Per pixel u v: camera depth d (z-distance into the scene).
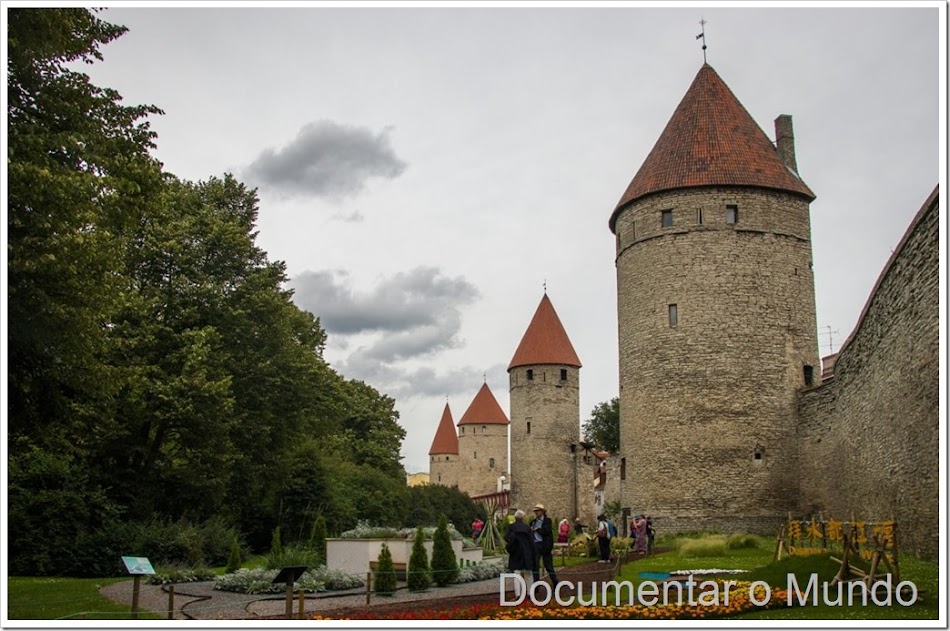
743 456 33.59
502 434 101.00
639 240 36.25
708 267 34.72
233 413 32.69
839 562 15.68
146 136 20.44
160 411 28.89
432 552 22.16
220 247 33.94
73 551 24.03
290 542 35.88
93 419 26.23
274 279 36.09
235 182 38.47
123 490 29.83
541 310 69.69
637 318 36.03
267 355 35.53
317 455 40.62
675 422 34.28
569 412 67.69
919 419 19.20
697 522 33.47
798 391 34.22
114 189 17.42
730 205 35.16
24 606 16.03
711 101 37.34
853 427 26.41
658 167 36.56
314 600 17.92
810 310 35.44
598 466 77.50
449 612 14.04
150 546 25.34
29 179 14.76
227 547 28.20
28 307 15.77
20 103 17.09
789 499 33.44
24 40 16.06
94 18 19.27
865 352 24.52
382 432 69.50
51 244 15.26
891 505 21.67
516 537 16.66
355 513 46.56
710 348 34.28
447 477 109.38
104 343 21.38
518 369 68.12
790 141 38.88
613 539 31.06
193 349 29.14
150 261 32.00
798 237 35.62
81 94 18.06
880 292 22.39
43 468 24.97
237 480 35.03
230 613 15.73
